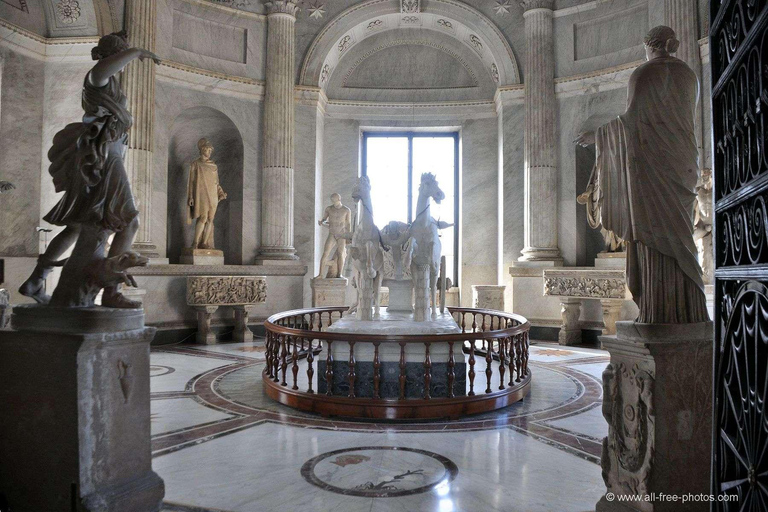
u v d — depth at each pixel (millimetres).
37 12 10594
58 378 3092
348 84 15281
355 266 7516
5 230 10195
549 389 7352
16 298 10133
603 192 3482
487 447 4949
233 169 13750
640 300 3297
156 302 11406
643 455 3117
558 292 11727
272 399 6672
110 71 3324
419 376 6539
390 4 14047
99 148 3344
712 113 2244
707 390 3107
